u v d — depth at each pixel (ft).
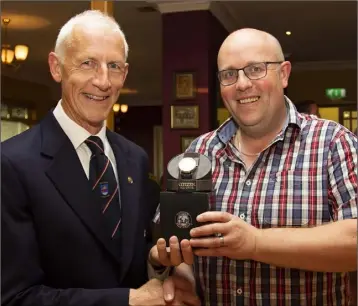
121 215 4.62
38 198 4.21
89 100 4.42
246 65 4.73
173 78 16.29
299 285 4.63
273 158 4.84
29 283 4.12
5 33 20.08
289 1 16.46
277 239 3.99
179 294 4.44
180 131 16.34
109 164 4.71
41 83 30.94
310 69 26.86
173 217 4.02
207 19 15.98
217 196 4.95
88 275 4.30
